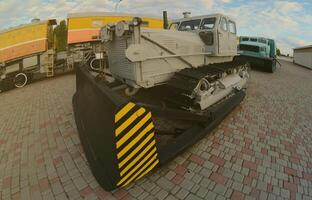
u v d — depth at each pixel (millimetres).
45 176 2623
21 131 4020
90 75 3777
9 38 9695
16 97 7207
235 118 4457
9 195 2342
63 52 12539
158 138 3326
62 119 4500
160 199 2193
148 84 3639
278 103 5668
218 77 4473
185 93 3500
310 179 2551
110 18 11414
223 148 3199
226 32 5062
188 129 3088
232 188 2355
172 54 3891
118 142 2010
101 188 2367
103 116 2346
